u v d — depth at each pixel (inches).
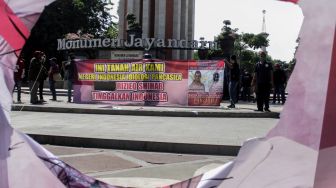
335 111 93.6
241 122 523.5
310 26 92.7
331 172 93.5
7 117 117.0
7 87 114.2
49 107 627.5
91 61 761.0
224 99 933.2
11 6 108.7
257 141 101.6
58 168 123.8
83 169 263.6
